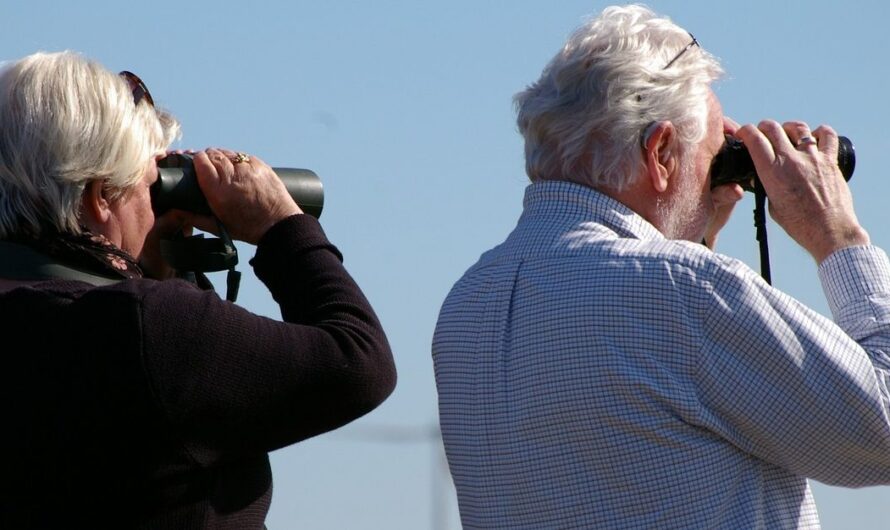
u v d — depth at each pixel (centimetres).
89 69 671
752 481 636
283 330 657
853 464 632
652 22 709
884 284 680
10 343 632
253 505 669
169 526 630
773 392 624
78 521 623
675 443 626
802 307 639
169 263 745
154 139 704
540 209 700
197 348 627
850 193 723
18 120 651
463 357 691
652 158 685
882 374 636
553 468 645
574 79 694
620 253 654
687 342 629
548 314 655
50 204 653
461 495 692
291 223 730
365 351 675
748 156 732
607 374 632
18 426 623
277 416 645
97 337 624
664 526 623
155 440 623
